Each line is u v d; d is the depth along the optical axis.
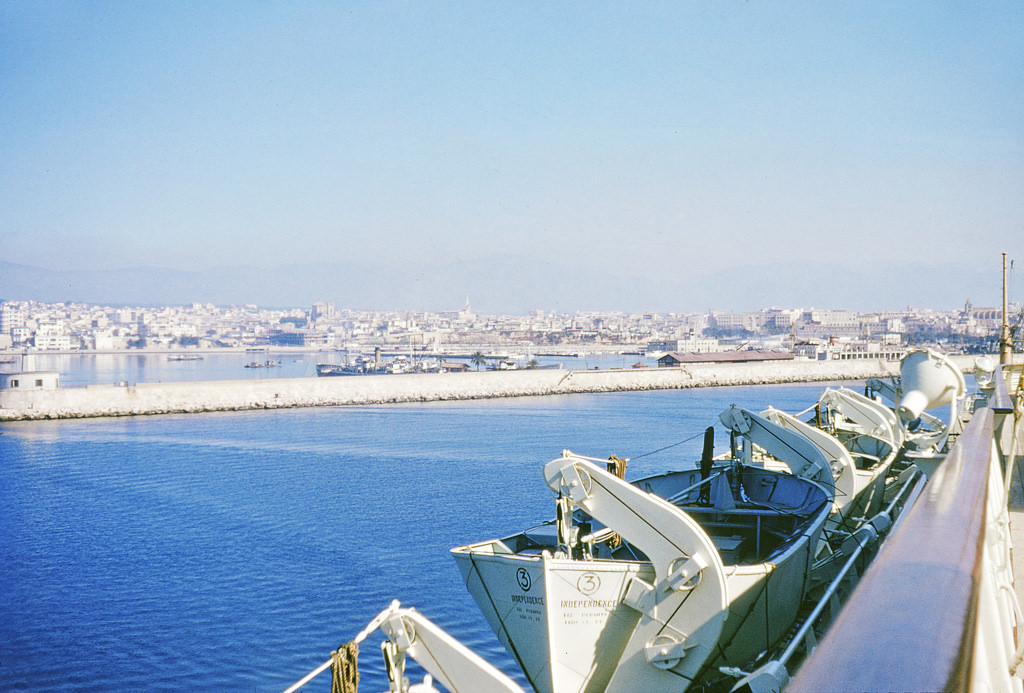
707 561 13.67
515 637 15.30
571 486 14.70
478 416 135.62
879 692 1.53
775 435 21.97
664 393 182.50
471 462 85.75
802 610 17.38
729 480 21.36
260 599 40.66
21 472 81.94
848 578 17.23
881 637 1.83
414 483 74.00
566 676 14.65
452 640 12.80
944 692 1.51
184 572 46.03
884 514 20.22
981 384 33.25
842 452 21.78
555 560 14.46
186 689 30.30
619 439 102.62
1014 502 12.82
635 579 14.20
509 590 15.13
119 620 38.06
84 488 73.31
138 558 49.34
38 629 36.91
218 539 53.81
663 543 14.06
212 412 145.12
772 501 21.42
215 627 36.78
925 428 35.47
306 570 45.59
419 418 133.50
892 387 39.28
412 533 54.53
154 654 33.78
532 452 92.50
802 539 16.19
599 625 14.44
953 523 3.03
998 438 11.83
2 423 126.62
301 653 33.53
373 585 42.38
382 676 30.81
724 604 13.61
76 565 47.91
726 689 14.74
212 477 78.19
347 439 105.75
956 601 2.06
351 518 59.47
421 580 43.09
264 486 73.25
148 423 126.81
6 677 31.53
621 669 14.40
